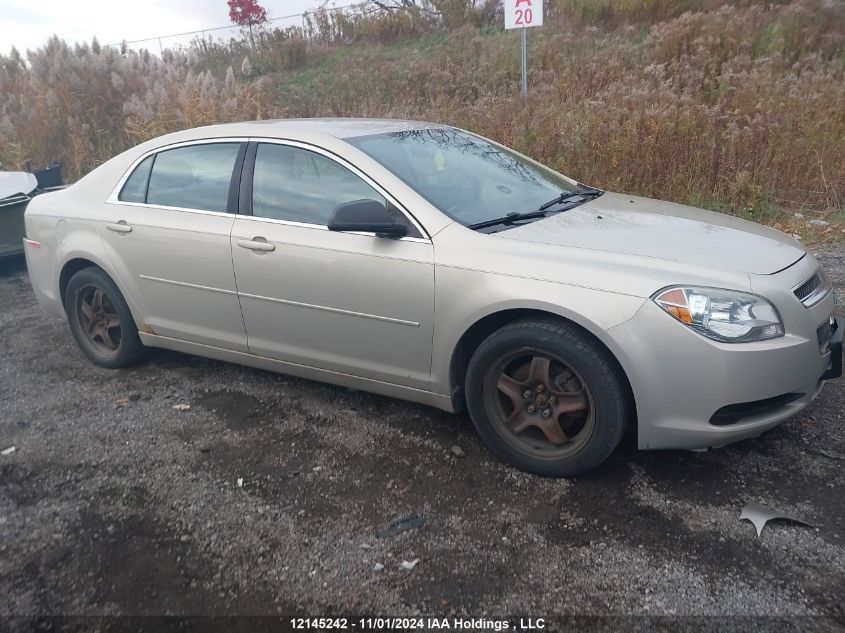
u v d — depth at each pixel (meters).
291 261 3.63
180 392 4.34
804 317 2.90
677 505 2.94
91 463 3.57
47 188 7.50
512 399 3.22
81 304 4.74
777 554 2.63
